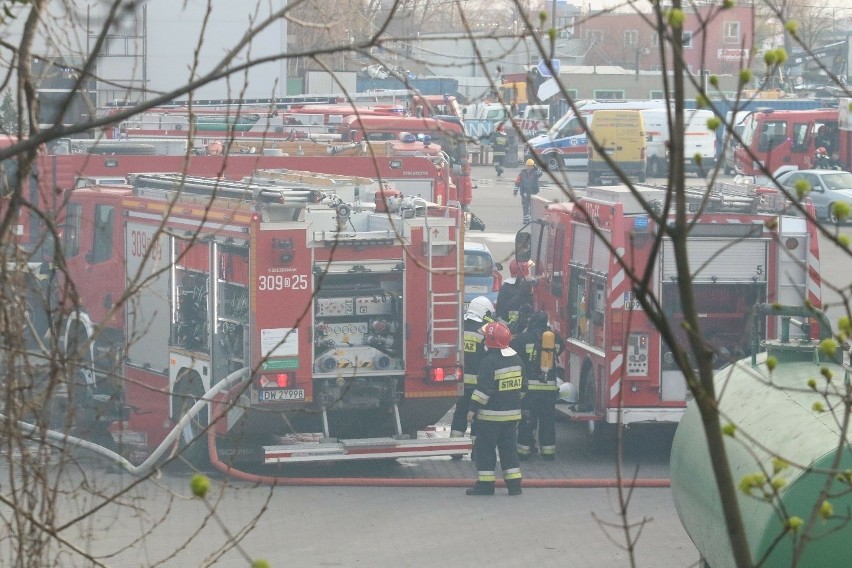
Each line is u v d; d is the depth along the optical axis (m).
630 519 19.75
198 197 22.59
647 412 23.19
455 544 18.27
